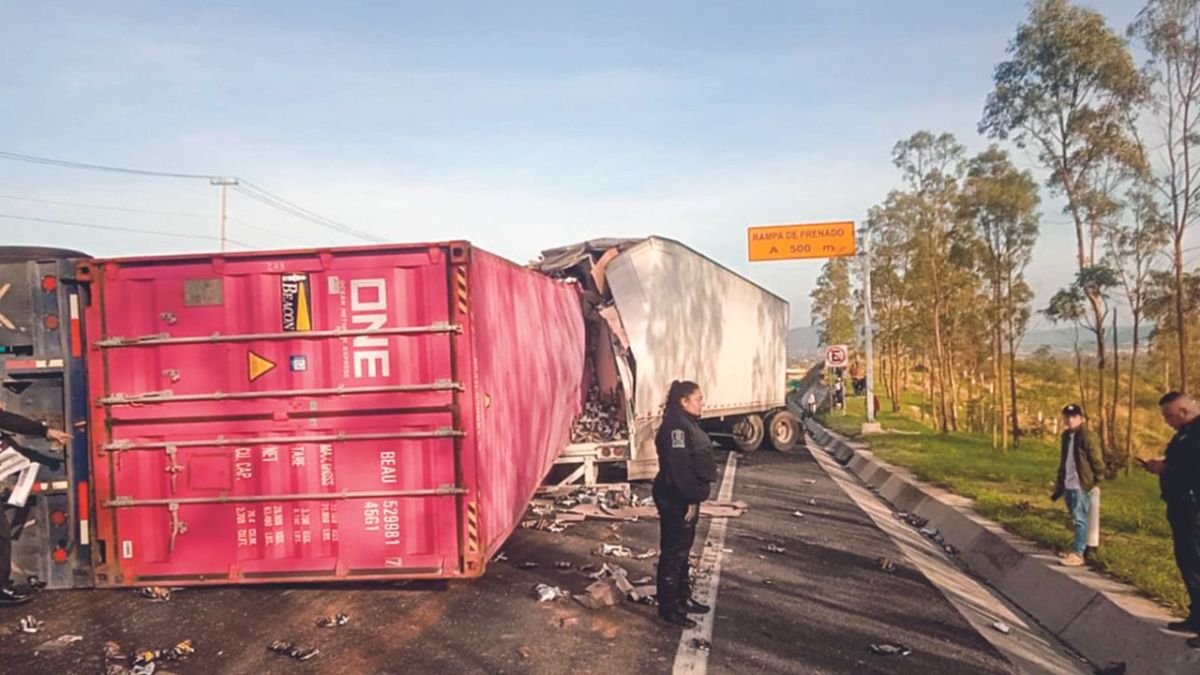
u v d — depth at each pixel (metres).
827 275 44.47
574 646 6.29
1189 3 13.30
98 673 5.72
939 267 25.39
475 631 6.60
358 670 5.77
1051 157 15.61
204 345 6.96
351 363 6.95
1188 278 14.15
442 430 6.95
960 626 7.08
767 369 20.16
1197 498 6.01
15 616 6.83
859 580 8.50
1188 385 14.52
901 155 25.58
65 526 7.23
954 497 12.67
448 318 6.94
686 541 6.88
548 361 10.95
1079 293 15.20
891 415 32.53
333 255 6.92
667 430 6.82
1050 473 14.95
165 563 7.07
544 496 12.80
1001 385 20.50
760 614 7.21
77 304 7.16
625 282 13.71
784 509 12.58
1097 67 14.63
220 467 7.01
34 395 7.21
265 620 6.80
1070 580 7.66
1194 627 6.04
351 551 7.03
